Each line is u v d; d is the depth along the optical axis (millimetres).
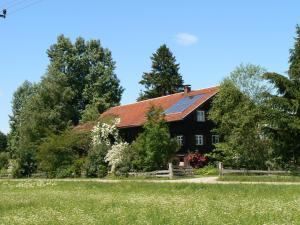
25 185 45438
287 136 46438
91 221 16953
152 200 24734
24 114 88562
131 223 16375
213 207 20484
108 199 26438
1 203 25547
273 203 21469
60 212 19828
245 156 54875
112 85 101062
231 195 27609
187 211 18781
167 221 16531
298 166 47812
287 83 46219
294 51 47844
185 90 75750
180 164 60156
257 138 54625
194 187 33625
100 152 59938
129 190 34719
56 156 64375
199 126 69750
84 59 102375
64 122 88312
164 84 117250
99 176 58031
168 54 120000
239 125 55469
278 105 46000
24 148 73938
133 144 56094
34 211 20781
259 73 61969
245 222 15828
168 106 73562
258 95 60750
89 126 68375
